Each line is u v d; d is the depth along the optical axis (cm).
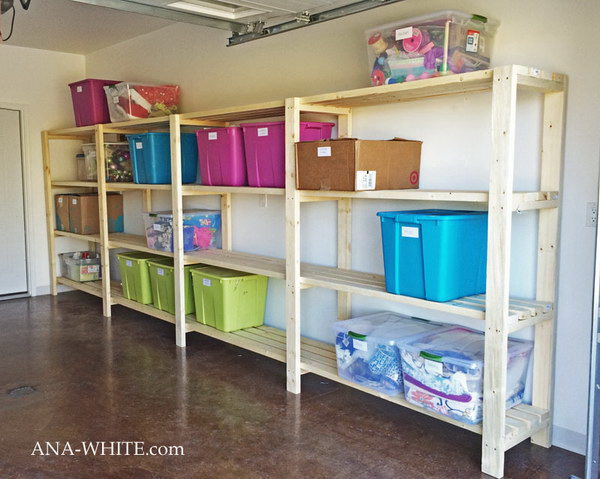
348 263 370
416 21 272
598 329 219
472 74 243
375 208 353
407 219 268
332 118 373
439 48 266
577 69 261
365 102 332
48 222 601
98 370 380
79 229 570
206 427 297
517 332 289
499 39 286
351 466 259
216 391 346
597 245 215
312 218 394
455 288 268
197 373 376
